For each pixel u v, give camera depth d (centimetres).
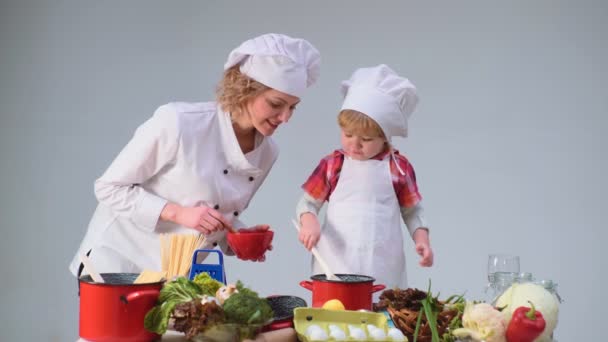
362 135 174
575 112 289
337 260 175
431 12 295
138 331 107
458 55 294
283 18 300
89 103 303
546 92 290
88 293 107
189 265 143
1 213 302
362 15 297
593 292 288
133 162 167
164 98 303
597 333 288
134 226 174
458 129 296
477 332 113
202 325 101
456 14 293
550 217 291
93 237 177
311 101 301
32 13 302
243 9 301
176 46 303
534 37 290
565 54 288
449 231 297
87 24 303
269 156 189
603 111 287
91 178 302
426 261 175
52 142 303
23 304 301
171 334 114
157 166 170
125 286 106
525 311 112
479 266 296
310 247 174
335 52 299
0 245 301
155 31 302
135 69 303
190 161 169
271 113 167
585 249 289
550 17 289
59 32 302
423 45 295
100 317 106
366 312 117
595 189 288
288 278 302
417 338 118
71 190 302
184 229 172
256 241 145
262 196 304
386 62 297
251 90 165
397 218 181
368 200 178
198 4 302
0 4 302
